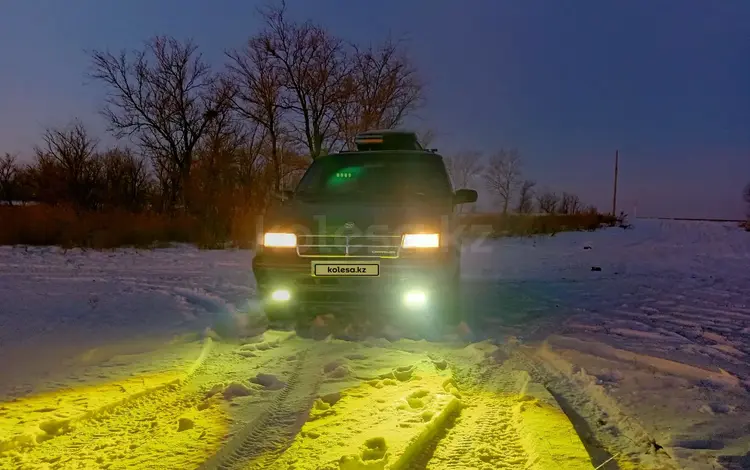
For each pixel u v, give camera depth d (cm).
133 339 534
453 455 301
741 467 281
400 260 533
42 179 2312
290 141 2300
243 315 648
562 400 389
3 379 409
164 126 2630
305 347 509
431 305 550
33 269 1077
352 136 2192
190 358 469
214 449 304
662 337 569
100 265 1172
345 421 337
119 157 2517
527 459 296
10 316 627
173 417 349
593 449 313
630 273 1145
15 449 303
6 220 1625
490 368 452
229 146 2288
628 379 419
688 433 321
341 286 539
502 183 4653
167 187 2659
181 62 2622
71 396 376
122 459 293
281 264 545
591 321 652
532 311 716
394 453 291
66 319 620
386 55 2298
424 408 356
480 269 1229
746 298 833
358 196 647
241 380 415
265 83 2258
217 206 1867
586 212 3428
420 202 614
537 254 1619
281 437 321
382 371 432
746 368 458
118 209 2008
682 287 946
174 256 1397
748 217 3541
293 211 559
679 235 2458
